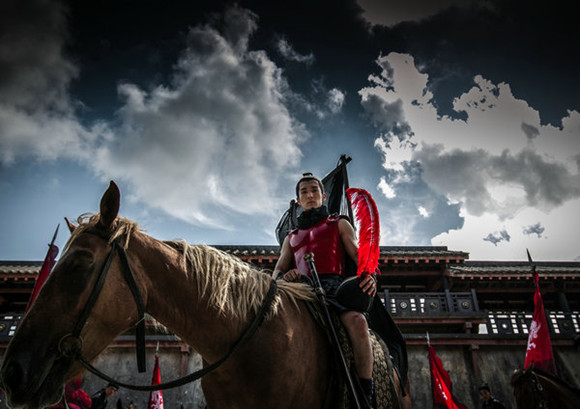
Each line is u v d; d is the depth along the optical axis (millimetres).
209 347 1921
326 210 2830
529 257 9242
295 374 1928
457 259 17938
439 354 16281
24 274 17188
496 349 16391
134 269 1823
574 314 17125
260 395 1853
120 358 14734
